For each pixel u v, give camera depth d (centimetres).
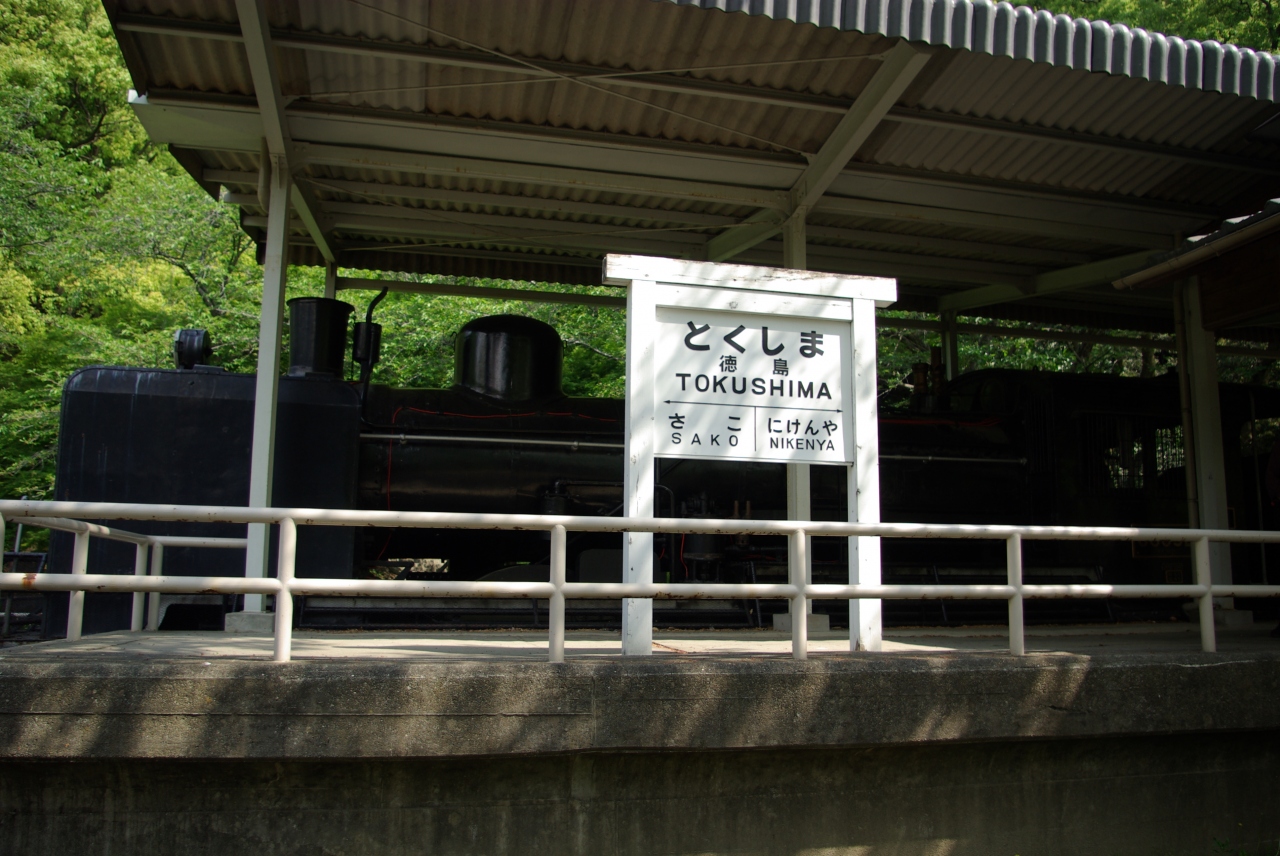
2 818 317
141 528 632
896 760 378
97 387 640
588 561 659
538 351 759
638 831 350
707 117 639
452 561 768
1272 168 699
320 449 662
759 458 413
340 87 603
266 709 315
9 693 306
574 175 702
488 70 575
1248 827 428
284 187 628
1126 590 419
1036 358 1462
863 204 752
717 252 847
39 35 1908
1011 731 375
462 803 338
